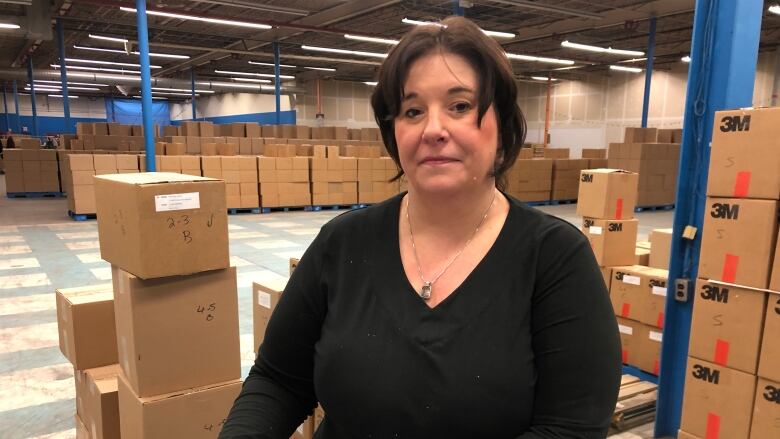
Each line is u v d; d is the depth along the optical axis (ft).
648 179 34.19
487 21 37.40
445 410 2.37
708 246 6.78
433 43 2.51
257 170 31.01
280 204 31.86
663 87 54.39
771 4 30.19
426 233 2.72
